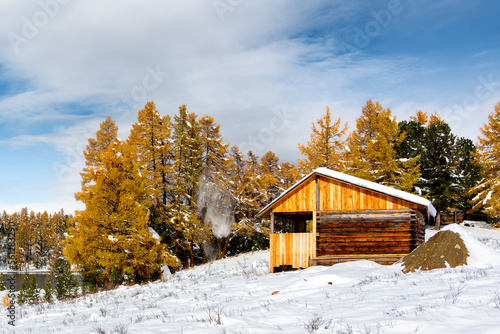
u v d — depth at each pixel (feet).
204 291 54.29
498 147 131.44
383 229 68.85
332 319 24.02
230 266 97.09
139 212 96.78
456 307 21.72
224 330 24.18
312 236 71.56
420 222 73.20
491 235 106.32
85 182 139.13
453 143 136.87
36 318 52.19
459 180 136.87
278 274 62.08
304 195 73.36
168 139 131.75
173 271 121.29
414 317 21.25
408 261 47.85
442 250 45.96
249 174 138.41
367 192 70.38
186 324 28.99
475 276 33.42
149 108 128.67
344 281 43.34
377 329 20.12
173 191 129.80
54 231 404.57
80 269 99.96
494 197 128.16
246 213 140.87
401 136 125.18
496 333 16.97
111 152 100.42
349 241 69.97
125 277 102.53
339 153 133.18
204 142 141.08
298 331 22.16
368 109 134.31
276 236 72.79
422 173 137.18
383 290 33.09
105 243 93.61
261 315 28.71
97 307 55.47
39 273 325.21
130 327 30.73
